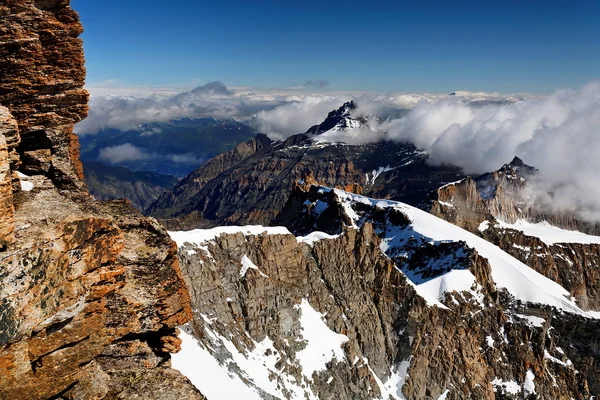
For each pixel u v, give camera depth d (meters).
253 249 133.38
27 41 36.62
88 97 39.84
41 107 38.03
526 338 169.25
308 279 142.88
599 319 175.12
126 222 35.62
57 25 37.78
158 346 32.72
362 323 146.25
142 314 31.30
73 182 37.22
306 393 116.81
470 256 190.62
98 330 27.05
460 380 146.12
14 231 24.41
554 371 168.75
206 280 116.81
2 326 22.23
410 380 143.38
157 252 34.78
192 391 29.22
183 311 33.47
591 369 171.50
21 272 23.34
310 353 127.69
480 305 171.62
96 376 26.58
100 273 27.41
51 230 25.62
